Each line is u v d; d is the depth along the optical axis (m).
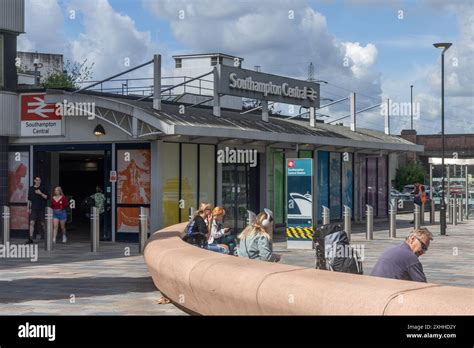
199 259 9.95
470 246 25.00
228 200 29.55
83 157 35.69
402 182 63.53
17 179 27.45
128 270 17.41
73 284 14.87
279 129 30.73
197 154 27.28
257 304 7.78
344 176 37.09
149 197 25.44
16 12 27.55
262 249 11.69
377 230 33.22
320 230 10.32
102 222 26.45
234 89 28.53
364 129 41.72
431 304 5.90
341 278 7.27
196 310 10.13
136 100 27.66
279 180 32.66
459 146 67.12
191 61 52.28
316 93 33.97
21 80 43.88
